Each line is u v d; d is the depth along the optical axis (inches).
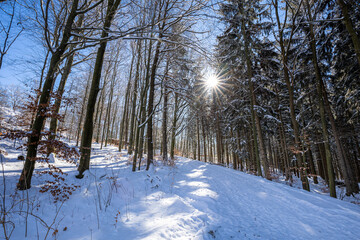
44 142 165.5
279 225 160.9
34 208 131.3
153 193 208.8
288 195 243.4
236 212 191.2
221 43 480.4
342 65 425.4
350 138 624.7
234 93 639.1
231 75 581.6
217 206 202.1
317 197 241.9
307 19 396.2
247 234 142.9
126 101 765.9
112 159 454.0
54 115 173.2
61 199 154.7
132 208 161.5
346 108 500.1
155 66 383.6
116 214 143.8
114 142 1107.9
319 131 648.4
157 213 155.6
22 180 156.9
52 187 156.1
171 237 113.4
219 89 663.8
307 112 648.4
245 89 565.9
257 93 567.5
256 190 277.4
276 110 604.1
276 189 278.8
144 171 312.5
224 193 262.5
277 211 193.5
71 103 189.8
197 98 521.3
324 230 148.9
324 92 435.5
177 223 133.2
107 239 106.0
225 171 475.2
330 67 473.4
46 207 137.6
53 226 117.0
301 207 200.8
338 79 472.4
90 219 130.9
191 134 1176.8
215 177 379.9
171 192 232.8
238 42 476.7
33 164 168.9
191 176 378.6
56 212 134.1
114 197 178.4
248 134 713.6
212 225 144.7
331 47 429.1
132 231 119.0
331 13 393.4
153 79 394.0
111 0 228.8
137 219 140.5
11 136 151.9
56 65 179.2
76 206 148.0
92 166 308.2
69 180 206.5
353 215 176.2
